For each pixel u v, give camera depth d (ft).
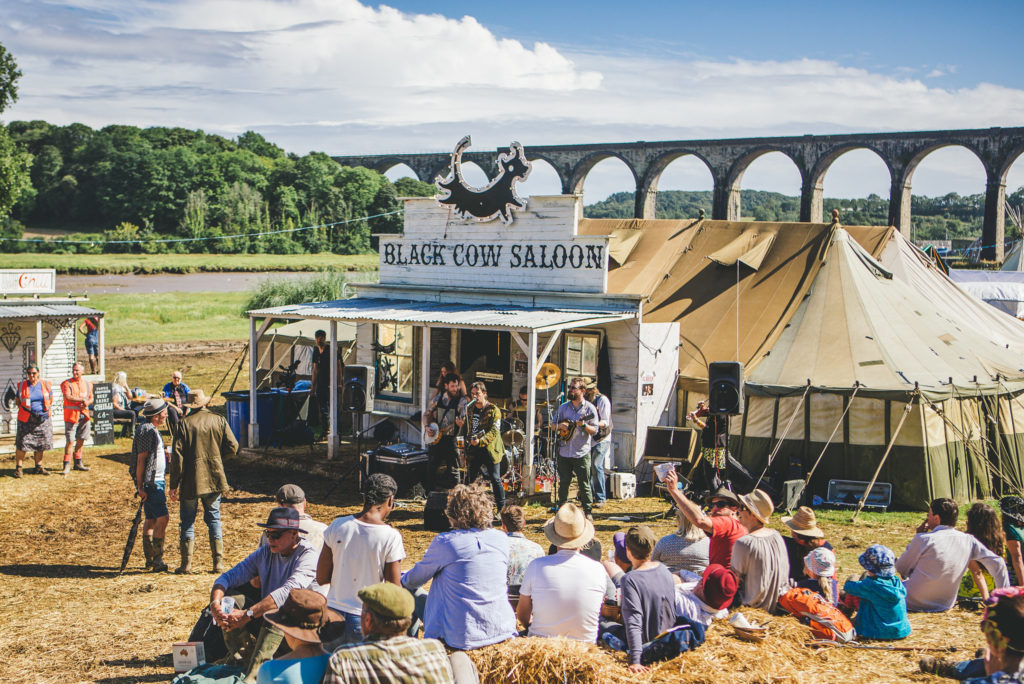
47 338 60.90
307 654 17.52
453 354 55.67
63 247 357.82
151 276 254.47
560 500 41.60
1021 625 17.93
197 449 33.19
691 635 20.44
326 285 147.13
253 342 55.62
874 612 23.12
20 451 50.01
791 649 20.95
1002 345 55.72
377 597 15.71
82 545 38.19
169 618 28.25
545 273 52.08
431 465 45.19
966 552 25.26
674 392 51.31
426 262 58.18
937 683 19.54
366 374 47.73
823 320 50.44
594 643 20.61
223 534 39.65
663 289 59.21
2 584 32.68
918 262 60.54
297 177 440.04
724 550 24.06
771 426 47.19
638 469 48.62
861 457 45.06
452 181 56.18
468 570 19.74
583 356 50.19
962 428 45.93
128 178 434.30
